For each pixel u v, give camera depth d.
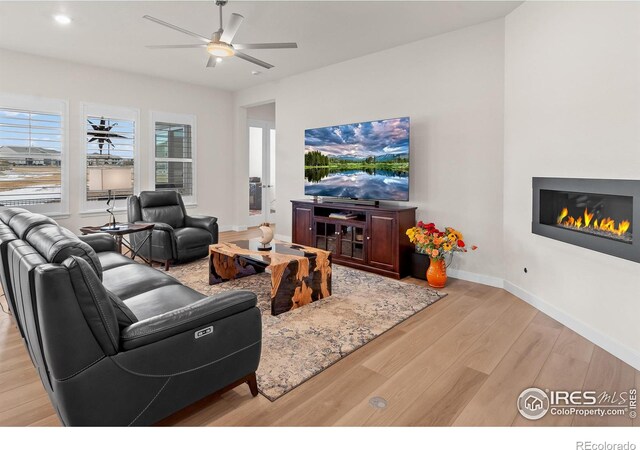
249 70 5.51
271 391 1.98
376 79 4.70
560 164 2.85
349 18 3.66
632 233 2.20
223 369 1.79
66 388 1.38
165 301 2.21
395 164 4.30
